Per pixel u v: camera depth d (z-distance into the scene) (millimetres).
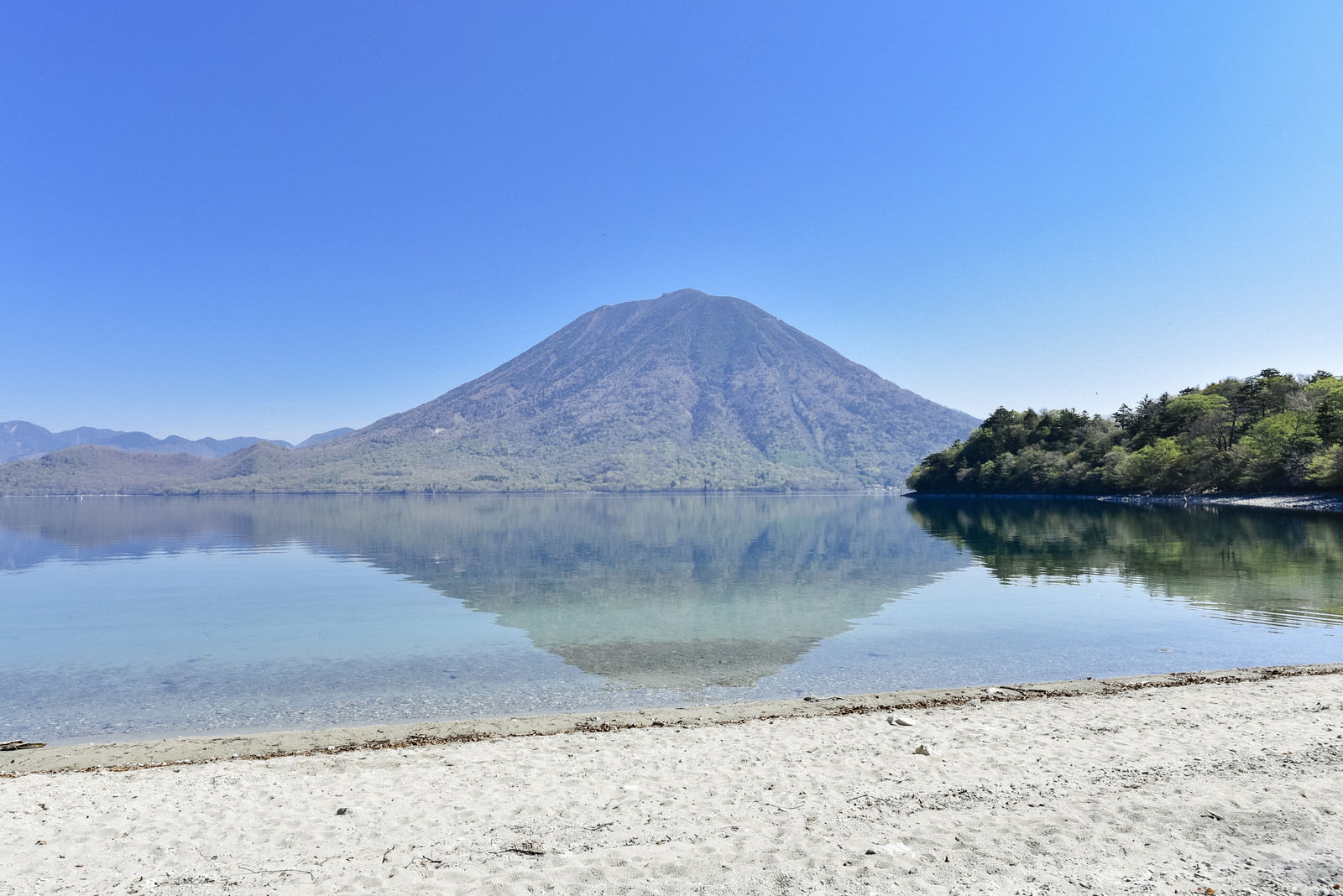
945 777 11031
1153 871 7848
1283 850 8258
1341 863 7887
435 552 62656
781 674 20438
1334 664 18891
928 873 7902
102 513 172500
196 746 14008
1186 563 42125
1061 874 7816
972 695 16766
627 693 18734
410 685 19812
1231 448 112875
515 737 14156
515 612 31266
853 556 54000
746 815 9680
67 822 9781
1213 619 26438
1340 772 10766
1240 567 39719
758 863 8195
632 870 8094
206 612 32531
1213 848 8359
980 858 8227
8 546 72875
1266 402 122000
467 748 13242
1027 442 185250
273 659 23141
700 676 20297
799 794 10438
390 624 28891
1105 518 85688
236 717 17000
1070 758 11812
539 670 21188
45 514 161625
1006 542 60500
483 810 10078
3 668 22125
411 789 10969
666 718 15453
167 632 27859
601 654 23250
